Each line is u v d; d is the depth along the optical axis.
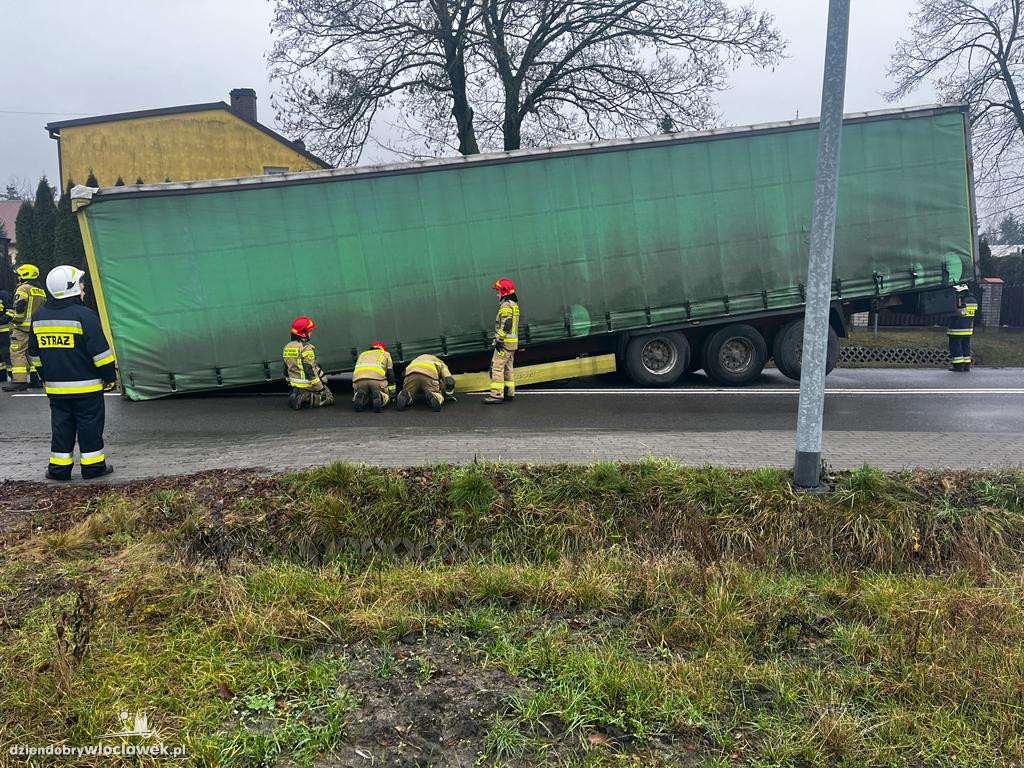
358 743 2.79
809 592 4.42
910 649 3.54
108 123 23.95
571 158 10.77
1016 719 3.05
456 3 16.78
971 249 11.38
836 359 11.67
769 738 2.89
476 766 2.66
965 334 13.48
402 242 10.52
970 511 5.14
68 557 4.56
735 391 10.97
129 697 3.02
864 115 11.02
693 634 3.75
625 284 10.96
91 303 17.39
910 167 11.16
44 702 2.93
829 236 5.14
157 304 10.11
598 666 3.30
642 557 4.97
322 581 4.36
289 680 3.20
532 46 18.50
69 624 3.46
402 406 9.62
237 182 10.16
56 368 5.96
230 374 10.34
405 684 3.19
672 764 2.70
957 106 11.18
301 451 6.95
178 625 3.68
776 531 5.16
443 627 3.76
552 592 4.17
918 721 3.04
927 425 8.20
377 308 10.54
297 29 17.23
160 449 7.36
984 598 4.07
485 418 8.91
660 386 11.45
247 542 5.11
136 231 10.01
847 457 6.41
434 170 10.52
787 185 11.10
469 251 10.65
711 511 5.29
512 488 5.52
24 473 6.46
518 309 10.01
